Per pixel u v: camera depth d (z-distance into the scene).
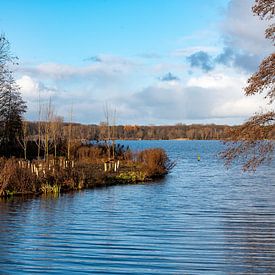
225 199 21.78
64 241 12.61
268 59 13.63
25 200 20.59
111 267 10.20
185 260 10.81
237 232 14.01
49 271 9.87
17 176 22.78
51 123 36.56
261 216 16.97
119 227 14.64
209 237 13.30
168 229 14.40
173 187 26.92
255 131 13.69
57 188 23.56
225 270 10.08
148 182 29.88
